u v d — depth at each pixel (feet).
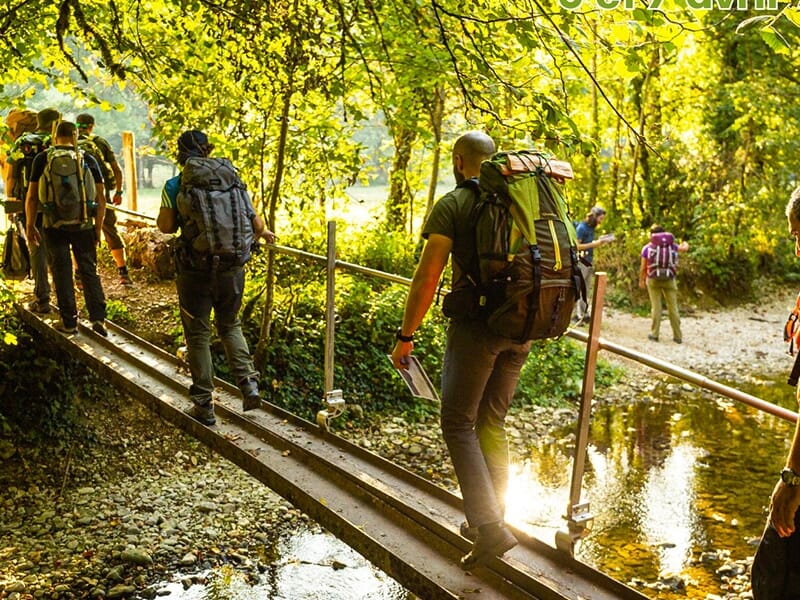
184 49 24.81
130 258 36.09
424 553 12.01
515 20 14.87
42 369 25.38
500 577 11.07
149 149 34.71
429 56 23.26
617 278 53.72
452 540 12.05
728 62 59.72
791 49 12.50
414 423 30.37
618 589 10.46
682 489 25.38
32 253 24.72
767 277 62.85
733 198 58.95
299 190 32.09
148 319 29.91
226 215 16.19
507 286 9.63
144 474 24.13
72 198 21.97
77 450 24.47
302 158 31.04
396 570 11.69
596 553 20.92
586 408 11.01
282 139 27.76
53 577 18.84
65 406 25.44
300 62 21.31
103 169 29.53
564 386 36.19
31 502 22.08
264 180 33.24
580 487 11.19
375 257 37.32
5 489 22.39
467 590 10.91
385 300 33.76
